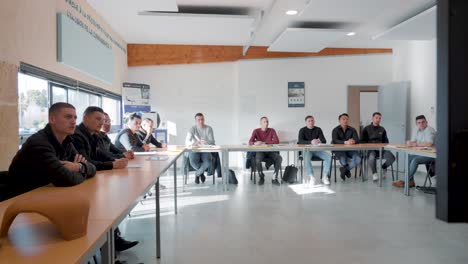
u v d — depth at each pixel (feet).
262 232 9.59
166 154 12.05
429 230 9.70
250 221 10.68
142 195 5.28
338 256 7.82
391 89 22.70
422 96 20.75
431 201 13.26
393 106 22.57
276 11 15.66
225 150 15.69
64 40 11.69
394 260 7.58
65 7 12.17
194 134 18.02
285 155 23.62
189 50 22.59
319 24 17.47
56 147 6.29
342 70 23.97
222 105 23.26
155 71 22.56
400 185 16.16
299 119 23.67
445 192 3.07
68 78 12.48
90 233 3.24
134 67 22.31
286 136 23.56
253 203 13.05
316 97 23.79
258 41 21.79
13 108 8.84
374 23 17.30
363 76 24.09
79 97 14.42
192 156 17.04
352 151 18.03
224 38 20.92
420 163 15.49
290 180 17.34
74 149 7.20
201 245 8.61
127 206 4.31
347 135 18.56
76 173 5.95
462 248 8.30
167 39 21.15
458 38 3.12
